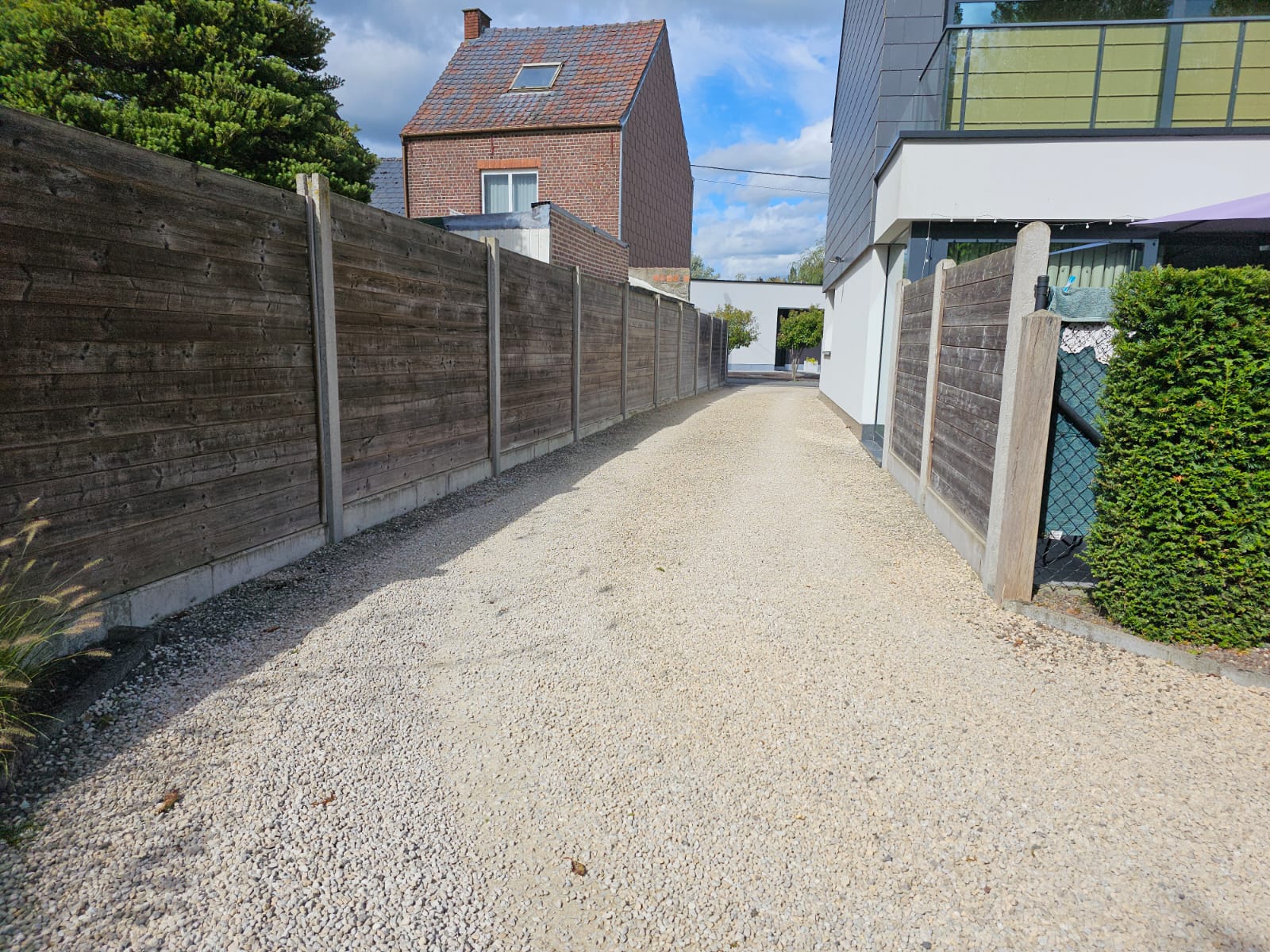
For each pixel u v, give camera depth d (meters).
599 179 17.12
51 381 2.88
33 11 8.05
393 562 4.64
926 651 3.57
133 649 3.12
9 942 1.75
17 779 2.34
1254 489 3.37
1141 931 1.93
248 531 4.11
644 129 18.97
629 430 11.38
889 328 10.89
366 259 4.99
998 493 4.25
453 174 17.69
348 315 4.84
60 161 2.86
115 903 1.89
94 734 2.62
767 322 37.84
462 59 19.69
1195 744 2.80
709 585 4.42
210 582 3.83
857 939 1.90
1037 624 3.91
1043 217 8.28
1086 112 8.16
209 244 3.64
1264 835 2.29
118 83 8.49
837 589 4.40
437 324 6.06
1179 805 2.44
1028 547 4.07
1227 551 3.43
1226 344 3.34
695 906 2.00
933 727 2.89
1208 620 3.48
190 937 1.81
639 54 19.19
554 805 2.39
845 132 14.85
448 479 6.47
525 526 5.59
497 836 2.24
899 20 9.99
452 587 4.25
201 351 3.64
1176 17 7.85
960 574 4.71
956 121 8.35
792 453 9.52
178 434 3.54
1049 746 2.78
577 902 2.01
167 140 8.12
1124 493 3.62
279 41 9.73
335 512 4.84
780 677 3.28
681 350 17.41
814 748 2.73
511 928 1.91
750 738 2.79
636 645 3.57
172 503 3.55
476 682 3.16
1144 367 3.54
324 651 3.38
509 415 7.70
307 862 2.09
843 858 2.18
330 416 4.68
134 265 3.22
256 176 9.06
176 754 2.54
